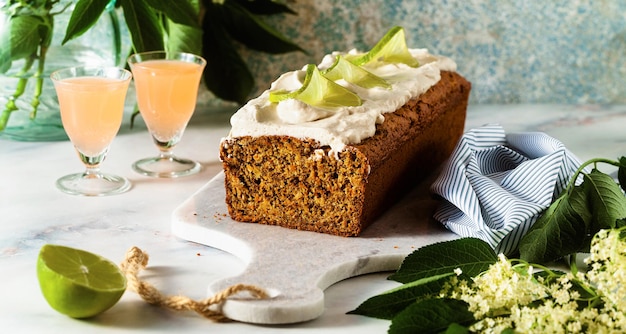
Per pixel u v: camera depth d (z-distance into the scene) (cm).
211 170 112
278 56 131
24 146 116
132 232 97
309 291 85
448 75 117
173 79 108
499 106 133
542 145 104
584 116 129
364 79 104
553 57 132
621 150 118
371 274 92
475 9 130
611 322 77
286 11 126
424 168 110
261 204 97
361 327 84
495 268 82
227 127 124
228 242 94
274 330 83
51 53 111
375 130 98
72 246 94
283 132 94
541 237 91
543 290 81
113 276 84
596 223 93
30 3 108
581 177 100
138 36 113
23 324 83
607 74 132
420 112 106
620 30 130
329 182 95
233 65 126
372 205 98
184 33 118
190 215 98
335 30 130
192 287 89
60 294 82
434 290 84
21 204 102
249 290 84
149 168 111
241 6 124
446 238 96
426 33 131
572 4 129
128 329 83
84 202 103
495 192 97
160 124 111
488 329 78
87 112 104
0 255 93
